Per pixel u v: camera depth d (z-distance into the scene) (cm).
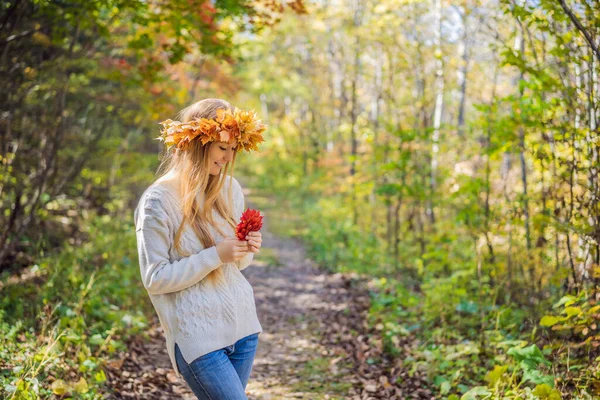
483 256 617
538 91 471
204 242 219
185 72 1207
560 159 441
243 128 217
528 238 550
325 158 2162
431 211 980
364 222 1257
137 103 935
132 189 1106
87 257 694
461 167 816
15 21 579
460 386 373
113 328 464
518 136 541
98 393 363
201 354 209
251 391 430
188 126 213
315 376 461
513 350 361
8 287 528
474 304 525
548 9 396
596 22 380
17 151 671
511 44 700
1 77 619
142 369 441
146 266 209
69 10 584
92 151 865
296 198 2092
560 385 349
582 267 440
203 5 636
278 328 610
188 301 212
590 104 405
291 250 1157
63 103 700
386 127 939
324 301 725
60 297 520
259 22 670
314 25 1524
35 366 357
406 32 1120
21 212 693
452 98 1298
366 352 498
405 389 410
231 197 241
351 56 1667
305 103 2862
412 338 511
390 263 884
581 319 368
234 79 1456
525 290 551
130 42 681
